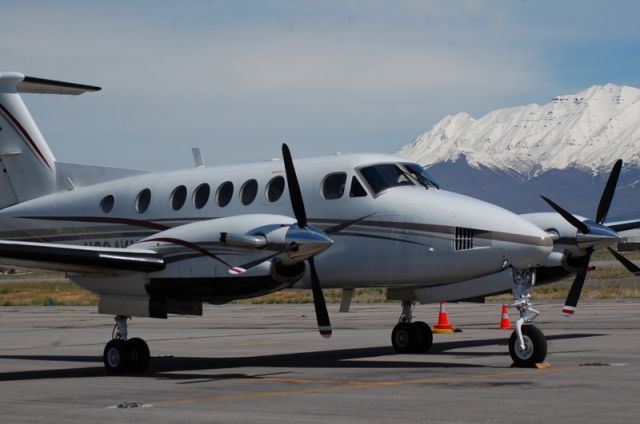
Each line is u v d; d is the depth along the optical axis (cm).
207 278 1753
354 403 1302
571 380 1495
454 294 1870
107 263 1733
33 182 2408
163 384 1611
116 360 1817
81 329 3372
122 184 2231
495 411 1204
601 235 1898
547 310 3794
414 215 1834
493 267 1773
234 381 1612
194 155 2194
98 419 1222
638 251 15175
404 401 1308
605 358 1852
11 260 1703
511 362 1825
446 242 1802
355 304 5134
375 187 1888
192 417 1216
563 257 2022
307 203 1936
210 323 3603
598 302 4606
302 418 1189
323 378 1620
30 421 1220
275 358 2070
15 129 2425
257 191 1986
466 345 2280
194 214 2056
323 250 1680
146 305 1822
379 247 1862
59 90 2427
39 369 1958
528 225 1767
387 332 2848
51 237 2325
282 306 5053
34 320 4019
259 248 1681
